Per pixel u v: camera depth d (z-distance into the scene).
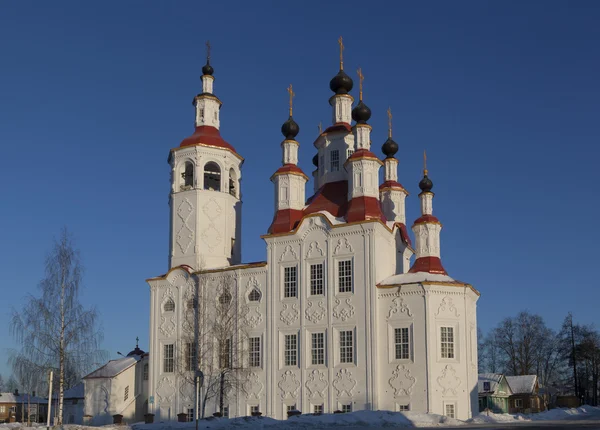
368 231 64.06
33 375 59.91
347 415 51.62
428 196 71.88
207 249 73.50
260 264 68.25
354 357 62.53
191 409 68.06
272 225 69.62
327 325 64.06
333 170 74.25
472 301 66.81
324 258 65.56
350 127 75.94
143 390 76.44
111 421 73.06
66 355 60.91
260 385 65.88
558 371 127.50
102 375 74.69
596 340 123.81
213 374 66.88
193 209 74.12
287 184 70.50
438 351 61.03
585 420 58.09
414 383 60.41
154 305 73.12
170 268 74.12
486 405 95.50
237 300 68.44
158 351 71.69
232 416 66.00
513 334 124.81
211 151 75.75
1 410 107.44
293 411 62.91
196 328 67.38
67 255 63.16
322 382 63.12
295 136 73.94
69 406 83.31
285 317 66.12
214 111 79.12
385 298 63.03
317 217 66.56
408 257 77.38
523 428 40.69
